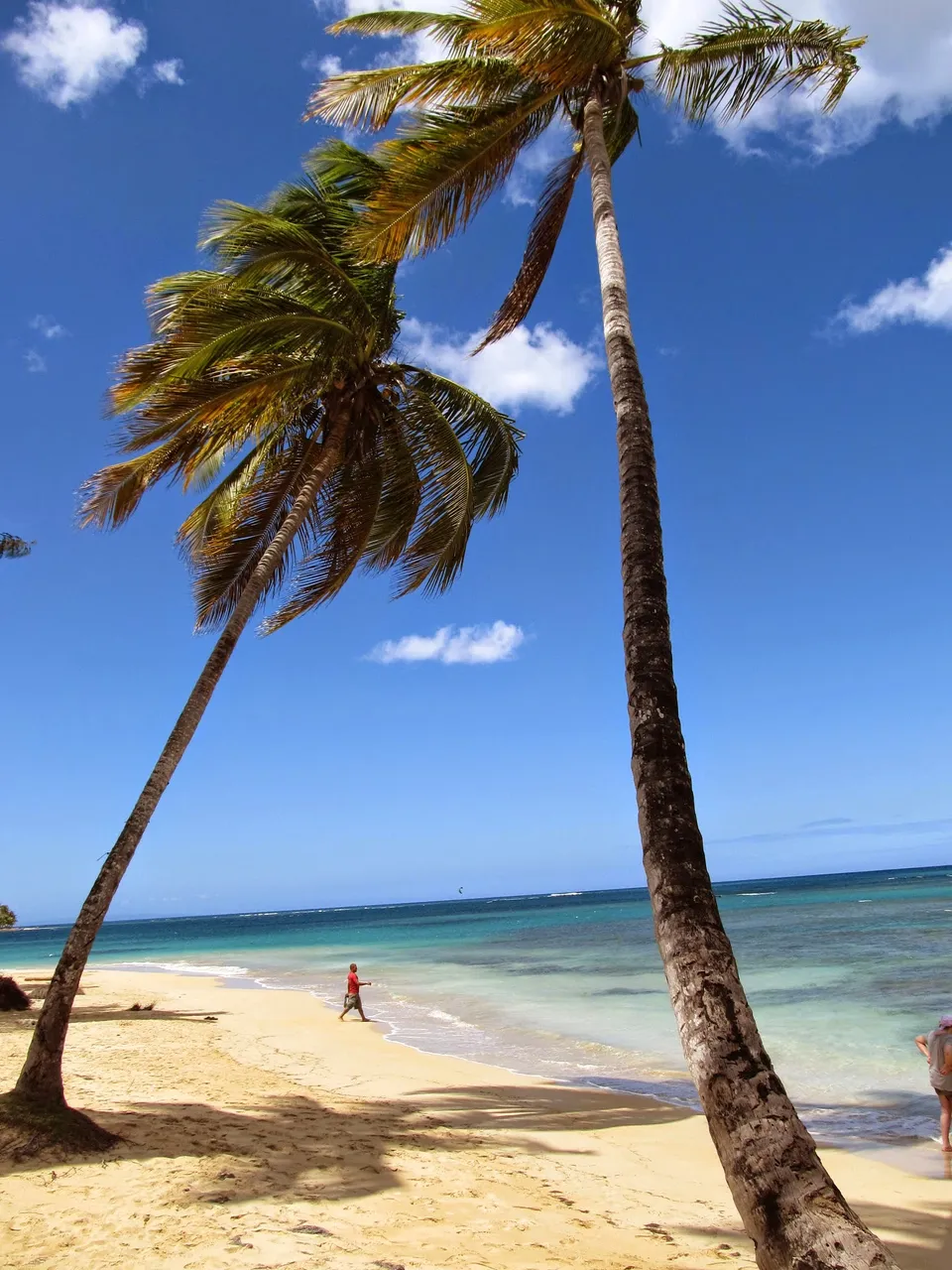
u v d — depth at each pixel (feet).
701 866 13.26
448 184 29.96
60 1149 22.88
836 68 28.12
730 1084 10.96
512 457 45.32
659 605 16.28
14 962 154.92
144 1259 16.85
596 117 27.58
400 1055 46.85
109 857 26.50
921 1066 39.17
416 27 29.63
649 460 18.66
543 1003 66.23
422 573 42.93
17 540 49.78
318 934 237.04
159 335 32.19
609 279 22.67
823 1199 9.87
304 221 38.45
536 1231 19.54
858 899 216.54
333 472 41.88
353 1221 19.42
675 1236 19.70
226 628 32.19
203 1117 28.96
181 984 92.68
